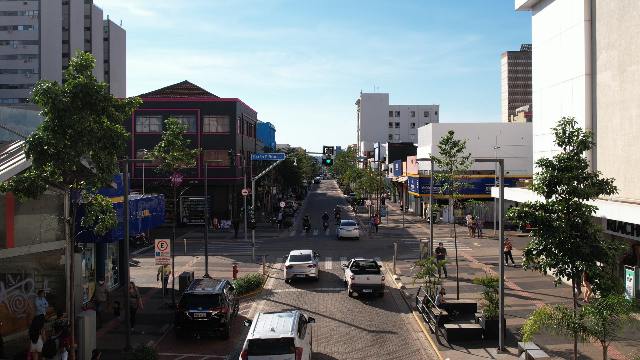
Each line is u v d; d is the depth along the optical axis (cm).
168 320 1681
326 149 3581
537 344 1351
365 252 3128
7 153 1462
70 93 1140
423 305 1648
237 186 5000
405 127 11688
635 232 1680
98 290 1600
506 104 13612
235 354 1368
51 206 1537
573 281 1070
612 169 1803
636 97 1667
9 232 1393
